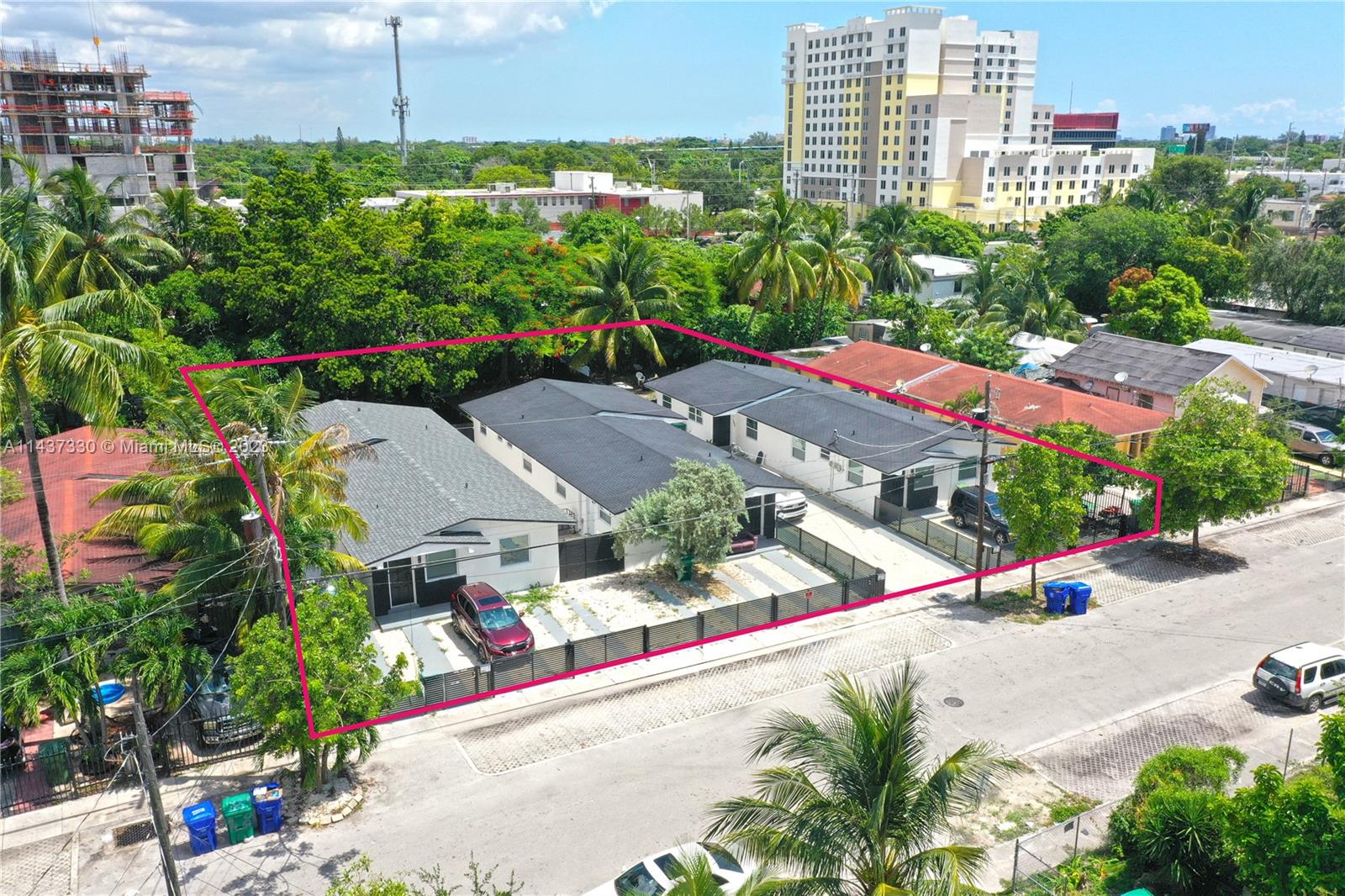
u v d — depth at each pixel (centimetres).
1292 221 13025
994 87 18275
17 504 3017
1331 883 1303
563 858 1898
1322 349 5981
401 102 17038
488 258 5356
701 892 1360
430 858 1900
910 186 15788
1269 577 3269
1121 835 1902
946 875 1341
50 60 11575
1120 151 15788
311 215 4900
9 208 2828
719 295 6388
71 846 1939
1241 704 2469
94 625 2127
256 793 1977
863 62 16488
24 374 2191
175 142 12625
